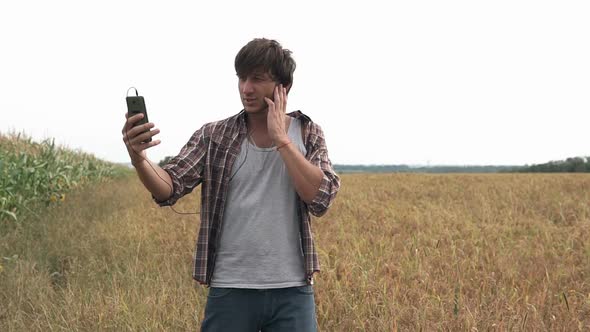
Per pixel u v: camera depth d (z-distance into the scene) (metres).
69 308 4.68
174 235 7.97
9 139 16.59
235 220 2.44
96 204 12.05
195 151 2.49
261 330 2.58
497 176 26.25
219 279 2.46
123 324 4.36
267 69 2.28
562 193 14.39
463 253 6.38
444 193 16.08
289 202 2.45
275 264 2.41
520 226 9.06
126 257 6.71
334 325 4.30
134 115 2.20
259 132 2.46
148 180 2.30
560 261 6.39
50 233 7.97
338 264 5.75
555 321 4.21
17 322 4.41
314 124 2.54
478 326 4.05
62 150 17.62
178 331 4.30
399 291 4.86
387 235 7.84
